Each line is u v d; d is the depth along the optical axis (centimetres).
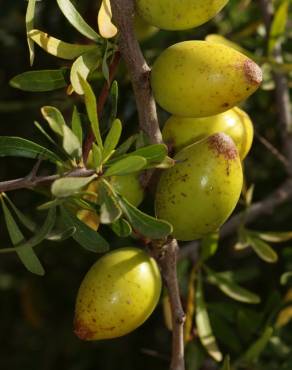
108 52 40
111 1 39
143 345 73
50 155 40
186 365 53
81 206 40
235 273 53
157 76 40
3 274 78
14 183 39
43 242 70
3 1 63
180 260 53
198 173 40
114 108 40
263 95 60
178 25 40
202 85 40
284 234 50
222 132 41
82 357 77
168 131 42
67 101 55
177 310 42
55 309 78
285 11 53
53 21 60
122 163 38
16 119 65
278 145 64
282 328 56
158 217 41
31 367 81
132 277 41
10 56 67
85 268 74
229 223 54
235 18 61
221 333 53
